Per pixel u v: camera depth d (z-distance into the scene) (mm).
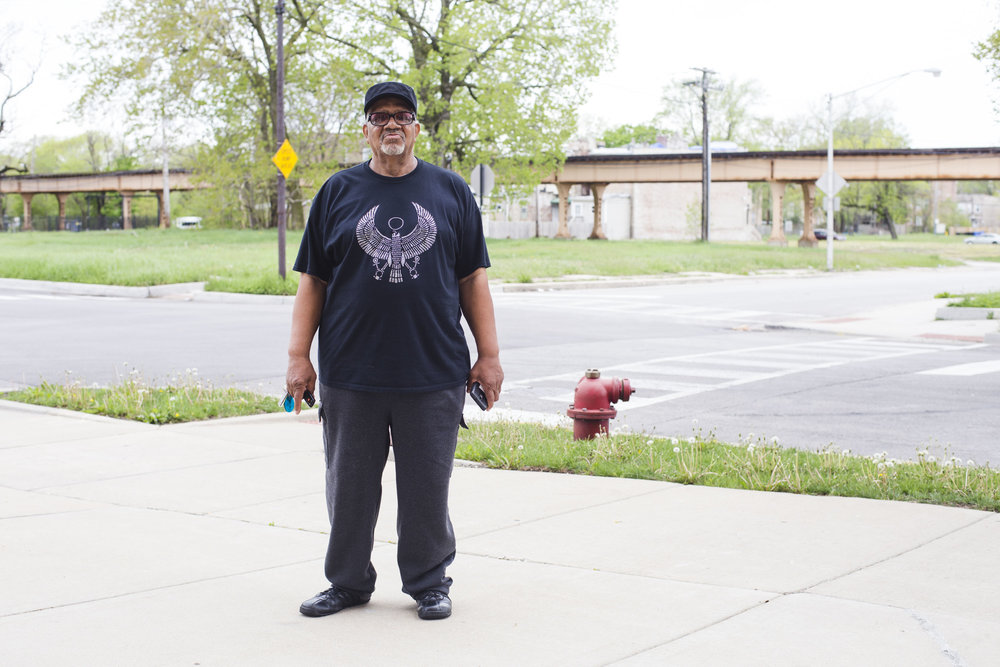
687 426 9609
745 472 7062
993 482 6578
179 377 12188
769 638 3943
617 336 17906
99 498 6672
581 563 5086
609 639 3969
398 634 4062
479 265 4406
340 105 47406
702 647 3857
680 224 95625
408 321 4148
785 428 9477
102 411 9938
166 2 43844
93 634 4059
